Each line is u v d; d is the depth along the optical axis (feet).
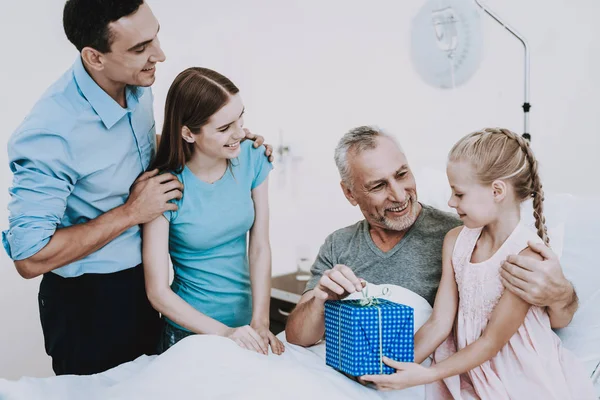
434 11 6.62
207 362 4.17
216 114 4.70
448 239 4.85
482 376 4.42
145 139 5.31
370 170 5.04
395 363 4.18
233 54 9.32
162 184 4.93
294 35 9.11
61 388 4.26
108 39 4.47
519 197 4.49
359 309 4.15
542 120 6.82
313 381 3.99
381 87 8.31
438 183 6.45
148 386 4.05
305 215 9.37
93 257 5.17
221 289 5.41
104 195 5.12
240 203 5.26
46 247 4.68
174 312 4.96
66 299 5.28
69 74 4.94
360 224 5.57
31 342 7.94
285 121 9.39
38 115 4.74
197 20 8.95
